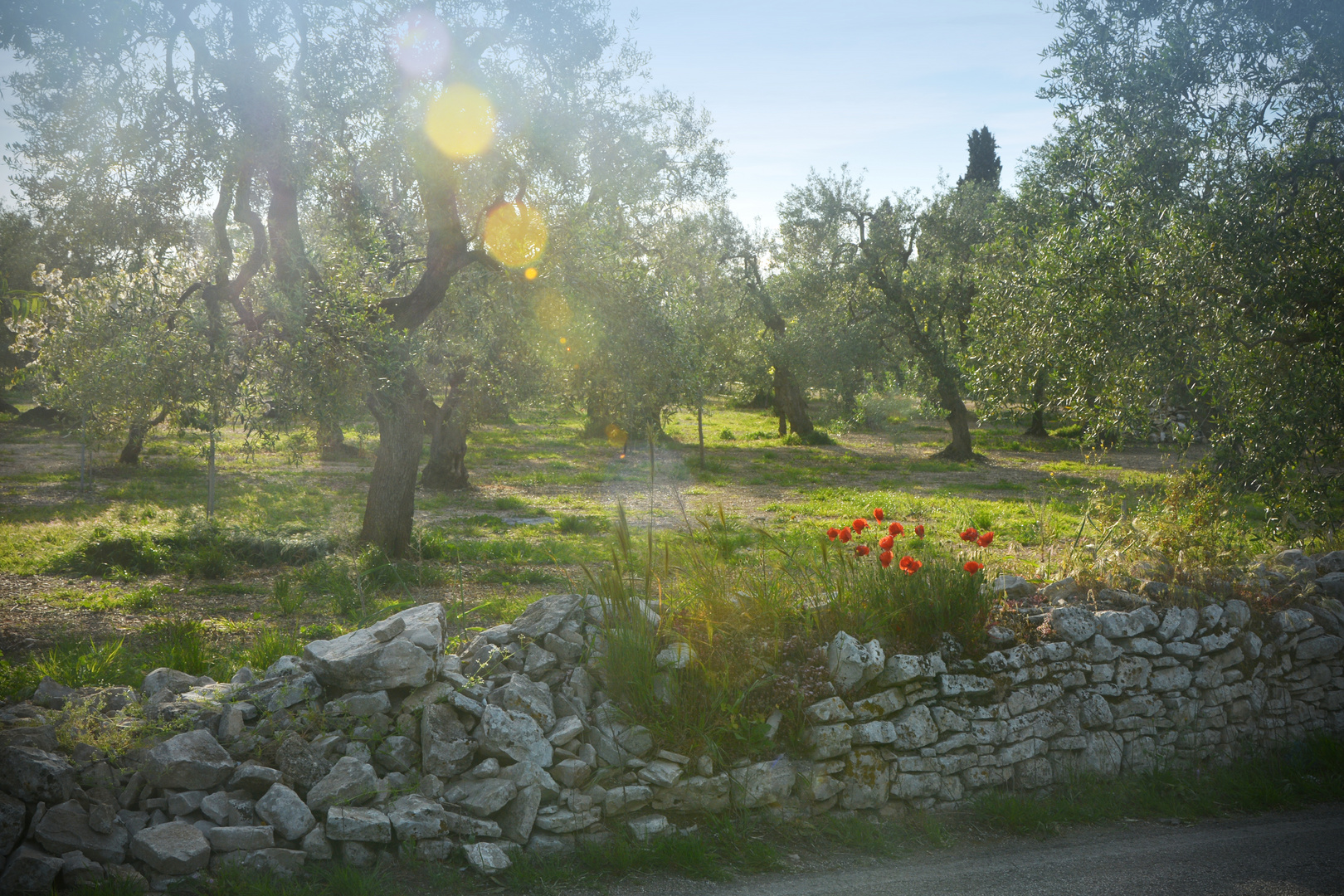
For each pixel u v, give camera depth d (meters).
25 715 4.12
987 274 10.62
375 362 11.00
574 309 13.51
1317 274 7.04
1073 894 3.81
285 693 4.28
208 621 9.02
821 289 31.20
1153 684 5.43
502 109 11.84
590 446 34.59
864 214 31.25
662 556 6.07
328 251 12.30
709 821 4.21
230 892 3.42
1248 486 7.00
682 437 39.59
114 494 18.75
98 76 9.17
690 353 14.39
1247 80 8.13
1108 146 8.44
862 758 4.52
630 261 14.06
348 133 11.11
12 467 22.81
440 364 16.05
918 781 4.62
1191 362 7.17
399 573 11.39
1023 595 6.05
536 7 11.90
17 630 8.48
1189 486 7.07
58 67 8.88
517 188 13.08
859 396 33.16
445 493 21.33
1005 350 9.23
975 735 4.80
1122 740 5.28
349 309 10.66
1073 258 7.92
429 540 13.54
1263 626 5.98
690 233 24.44
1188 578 6.12
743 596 5.16
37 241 12.20
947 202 30.80
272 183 10.68
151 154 9.60
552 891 3.67
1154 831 4.61
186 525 13.41
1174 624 5.54
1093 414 8.31
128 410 10.62
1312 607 6.25
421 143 11.62
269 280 11.20
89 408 11.41
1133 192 8.08
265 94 9.84
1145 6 8.41
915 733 4.64
